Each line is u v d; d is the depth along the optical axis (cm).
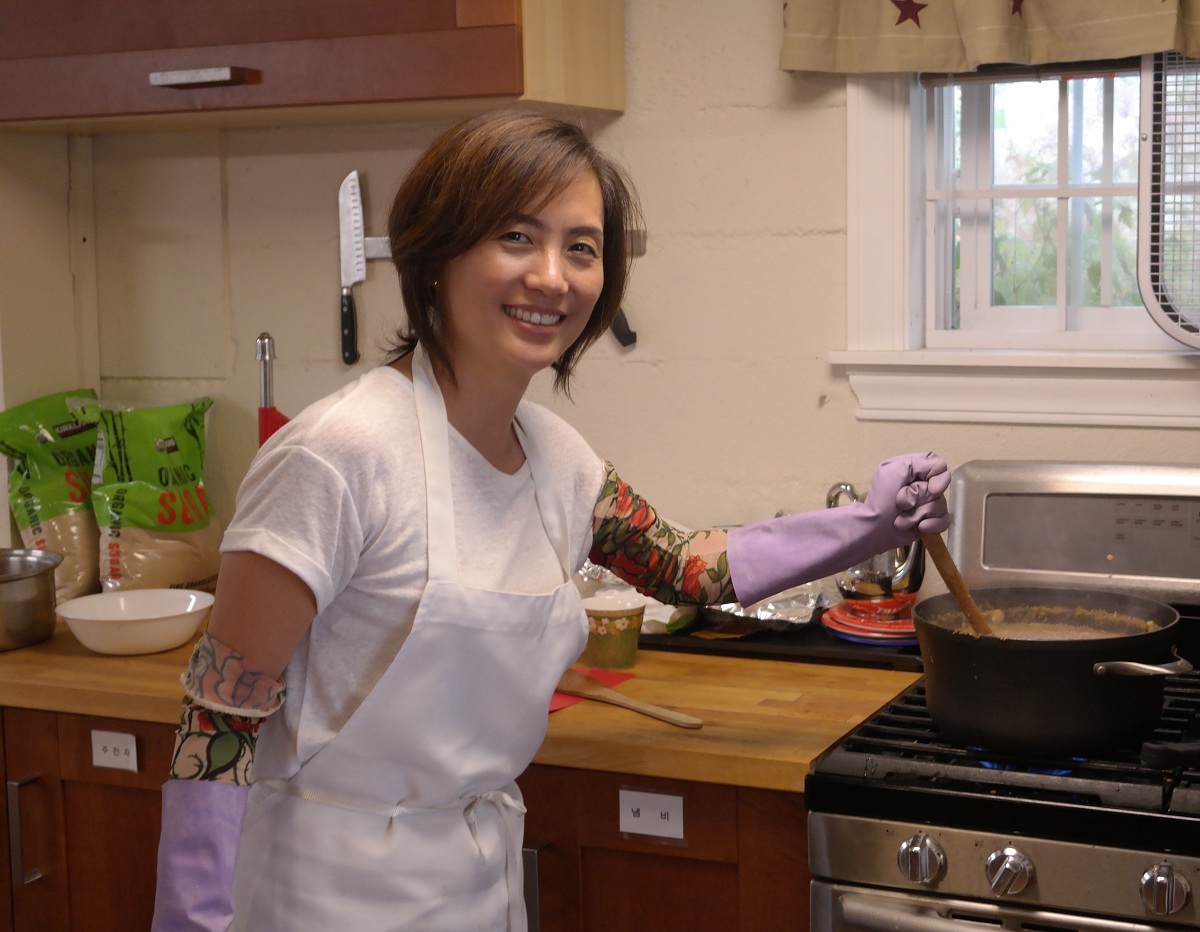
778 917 156
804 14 206
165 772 186
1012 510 192
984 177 221
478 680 131
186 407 249
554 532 142
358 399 126
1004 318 222
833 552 151
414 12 197
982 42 194
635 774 160
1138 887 133
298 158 247
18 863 196
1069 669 144
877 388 214
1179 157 189
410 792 133
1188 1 183
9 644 209
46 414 249
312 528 120
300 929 130
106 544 241
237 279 255
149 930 191
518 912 146
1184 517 182
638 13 224
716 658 198
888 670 190
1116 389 200
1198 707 165
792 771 151
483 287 124
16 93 222
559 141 124
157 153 257
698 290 225
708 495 229
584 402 235
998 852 138
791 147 217
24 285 250
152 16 212
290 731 129
